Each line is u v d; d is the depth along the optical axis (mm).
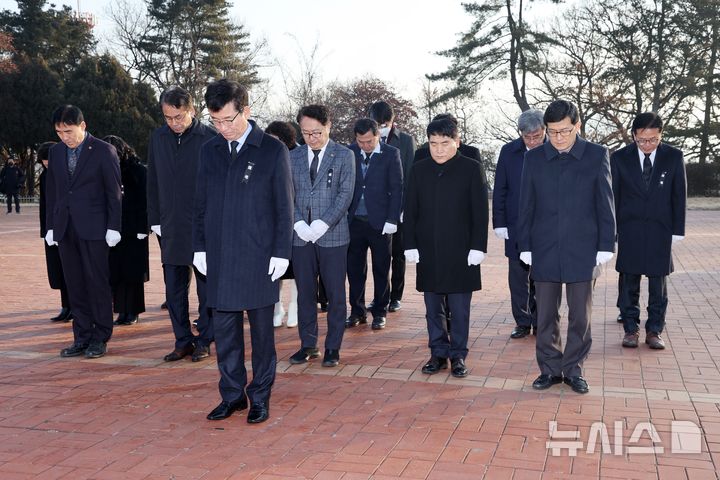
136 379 5066
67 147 5562
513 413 4324
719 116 35750
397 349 5906
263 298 4113
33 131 33219
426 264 5098
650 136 5703
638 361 5504
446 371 5250
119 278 6691
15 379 5055
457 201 5016
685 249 13102
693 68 33625
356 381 5000
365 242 6641
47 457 3701
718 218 22125
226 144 4156
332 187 5344
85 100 33094
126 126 33562
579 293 4691
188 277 5637
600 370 5258
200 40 41375
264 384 4246
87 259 5531
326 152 5398
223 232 4066
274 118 32781
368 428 4086
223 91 3914
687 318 7031
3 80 32594
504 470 3514
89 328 5758
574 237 4652
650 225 5809
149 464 3611
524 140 5820
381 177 6465
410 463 3602
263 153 4098
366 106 43750
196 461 3645
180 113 5238
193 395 4707
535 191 4773
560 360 4871
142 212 6617
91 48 43594
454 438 3926
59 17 41750
